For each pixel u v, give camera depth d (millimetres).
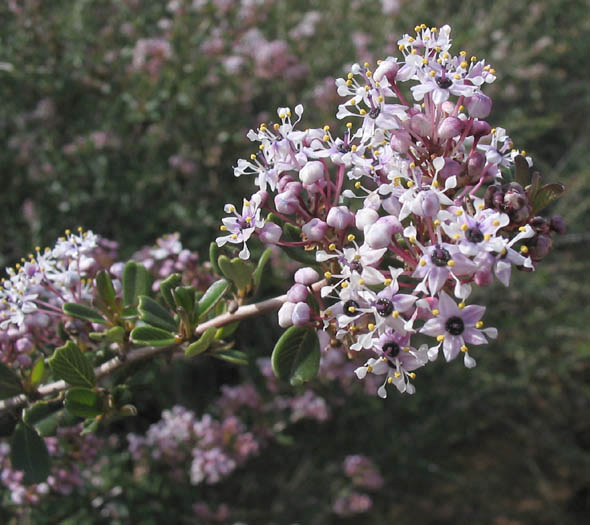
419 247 102
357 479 256
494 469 320
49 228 266
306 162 112
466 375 287
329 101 275
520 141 327
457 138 109
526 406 324
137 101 272
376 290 108
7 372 126
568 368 313
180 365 263
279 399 236
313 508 263
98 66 278
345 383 229
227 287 121
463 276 105
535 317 305
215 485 257
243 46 291
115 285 133
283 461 272
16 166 268
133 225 272
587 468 310
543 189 108
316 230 110
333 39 331
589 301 321
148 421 279
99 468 205
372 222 106
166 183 279
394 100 233
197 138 276
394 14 320
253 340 285
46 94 280
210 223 268
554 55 355
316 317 110
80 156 267
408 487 305
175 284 123
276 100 296
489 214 102
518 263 100
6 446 181
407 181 108
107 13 302
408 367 104
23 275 127
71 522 191
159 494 220
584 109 372
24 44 272
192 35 293
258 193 113
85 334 130
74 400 121
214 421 221
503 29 361
